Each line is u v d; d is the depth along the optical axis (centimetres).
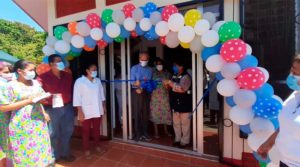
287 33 277
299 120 152
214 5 328
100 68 439
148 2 344
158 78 411
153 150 383
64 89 360
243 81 238
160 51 455
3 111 256
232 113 258
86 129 379
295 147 157
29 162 270
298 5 271
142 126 421
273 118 237
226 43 247
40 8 595
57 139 360
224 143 326
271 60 286
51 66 346
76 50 392
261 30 289
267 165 235
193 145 362
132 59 427
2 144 306
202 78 347
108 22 346
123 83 422
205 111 467
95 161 369
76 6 446
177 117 380
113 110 444
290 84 160
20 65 260
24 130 265
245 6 295
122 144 416
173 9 287
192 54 352
